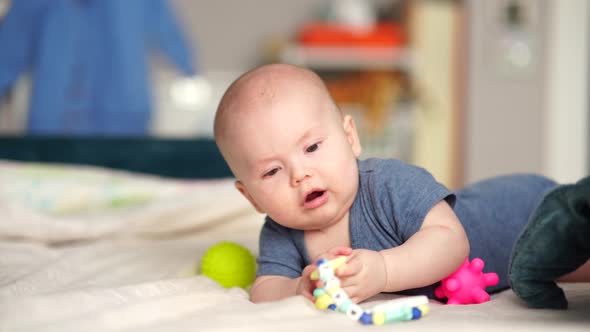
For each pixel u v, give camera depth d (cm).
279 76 92
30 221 160
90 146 268
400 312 71
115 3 310
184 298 78
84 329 65
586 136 393
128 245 152
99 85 310
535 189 119
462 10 381
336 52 358
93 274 117
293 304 75
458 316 75
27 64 310
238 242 150
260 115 88
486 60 385
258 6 387
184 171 274
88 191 210
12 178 214
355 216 95
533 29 388
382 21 405
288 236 101
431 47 378
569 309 79
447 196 93
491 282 90
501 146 389
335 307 77
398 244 93
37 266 121
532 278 77
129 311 70
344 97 366
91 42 309
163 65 348
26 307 70
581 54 389
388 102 367
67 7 305
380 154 366
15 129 313
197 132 357
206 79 379
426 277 84
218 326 66
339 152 90
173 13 333
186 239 168
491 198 111
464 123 385
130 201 211
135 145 272
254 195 92
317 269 76
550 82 390
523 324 68
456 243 87
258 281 99
